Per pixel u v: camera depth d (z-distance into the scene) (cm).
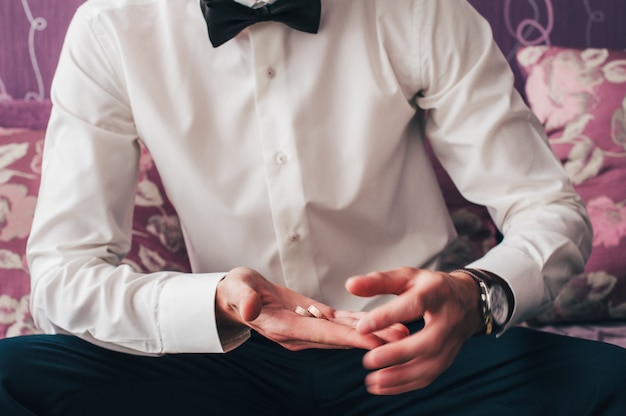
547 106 151
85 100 107
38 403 91
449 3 109
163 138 107
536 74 154
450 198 144
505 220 108
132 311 94
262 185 107
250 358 102
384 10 109
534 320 141
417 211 111
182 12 109
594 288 139
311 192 106
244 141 108
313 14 105
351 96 108
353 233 109
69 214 103
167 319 93
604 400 87
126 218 109
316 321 82
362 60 108
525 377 93
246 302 80
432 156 147
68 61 108
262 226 108
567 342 93
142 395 97
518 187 106
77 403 93
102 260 102
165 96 107
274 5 104
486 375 95
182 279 94
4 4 168
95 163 105
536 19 176
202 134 108
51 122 108
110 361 95
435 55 108
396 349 78
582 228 103
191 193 108
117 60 107
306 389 102
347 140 107
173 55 108
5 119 160
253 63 107
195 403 99
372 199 108
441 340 81
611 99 148
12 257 133
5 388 88
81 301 96
